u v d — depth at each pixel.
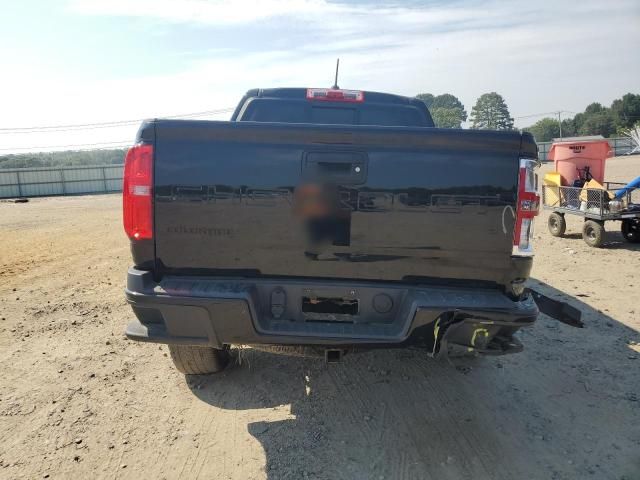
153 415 3.33
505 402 3.45
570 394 3.54
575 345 4.37
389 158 2.63
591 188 8.44
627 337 4.52
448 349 2.67
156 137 2.64
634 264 7.19
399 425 3.19
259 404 3.47
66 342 4.62
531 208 2.66
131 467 2.79
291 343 2.62
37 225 14.49
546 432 3.09
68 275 7.33
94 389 3.70
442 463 2.80
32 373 3.97
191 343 2.67
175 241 2.71
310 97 4.29
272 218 2.67
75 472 2.75
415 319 2.56
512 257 2.68
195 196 2.66
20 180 40.22
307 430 3.14
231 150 2.64
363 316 2.73
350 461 2.83
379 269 2.71
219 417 3.31
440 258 2.68
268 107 4.69
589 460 2.81
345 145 2.62
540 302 3.34
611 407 3.36
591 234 8.57
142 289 2.62
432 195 2.63
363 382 3.77
